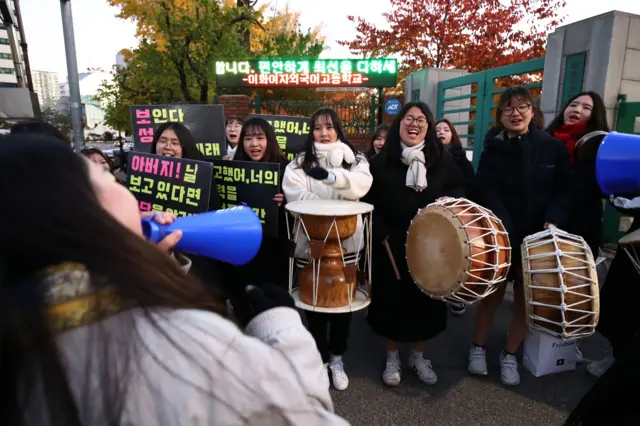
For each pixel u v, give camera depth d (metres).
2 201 0.53
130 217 0.69
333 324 2.82
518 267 2.72
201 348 0.56
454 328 3.71
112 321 0.54
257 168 2.86
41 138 0.62
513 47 12.65
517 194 2.81
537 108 3.41
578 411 1.59
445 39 12.81
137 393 0.52
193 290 0.64
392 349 2.89
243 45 11.74
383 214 2.78
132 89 13.05
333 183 2.60
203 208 2.50
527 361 3.02
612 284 2.62
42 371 0.50
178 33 10.08
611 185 1.91
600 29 5.09
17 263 0.53
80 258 0.54
